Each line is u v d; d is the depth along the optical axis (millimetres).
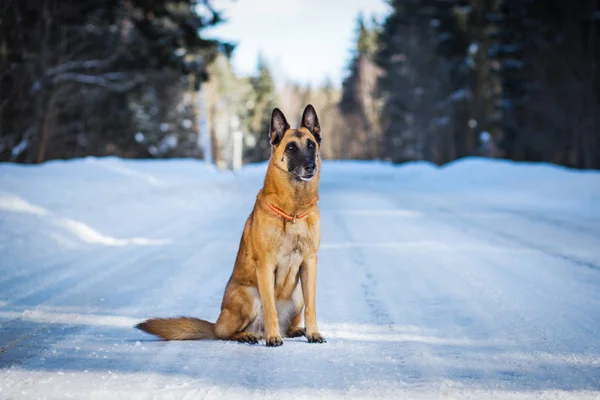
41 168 16953
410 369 3994
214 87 61250
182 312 5656
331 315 5664
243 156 80688
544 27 37406
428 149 62250
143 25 31266
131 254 8883
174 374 3836
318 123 5480
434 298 6289
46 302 5906
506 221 13070
